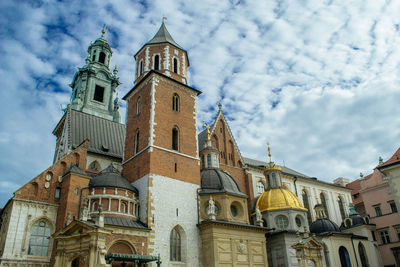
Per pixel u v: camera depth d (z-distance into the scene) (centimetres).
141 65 5388
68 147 5206
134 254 3334
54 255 3684
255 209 5378
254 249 4397
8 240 3553
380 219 6306
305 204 6894
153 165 4247
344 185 8575
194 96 5288
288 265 4681
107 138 5872
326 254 5294
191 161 4719
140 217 4025
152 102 4650
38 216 3834
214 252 4000
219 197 4506
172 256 3953
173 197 4250
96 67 8606
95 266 2781
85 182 4053
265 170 5862
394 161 4659
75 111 5947
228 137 5991
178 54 5438
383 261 6050
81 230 3041
